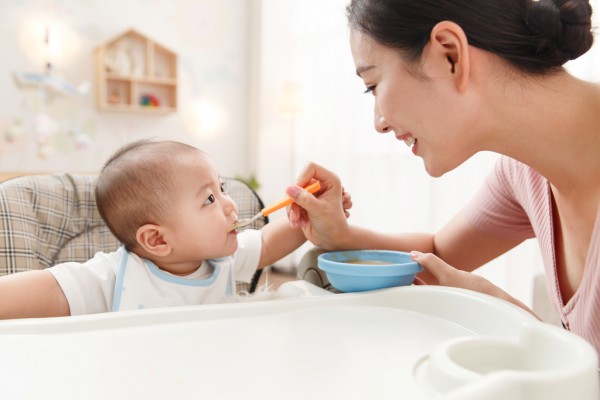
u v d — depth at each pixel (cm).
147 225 87
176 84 381
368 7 64
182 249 89
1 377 44
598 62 187
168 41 384
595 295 66
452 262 101
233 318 62
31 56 334
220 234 90
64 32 343
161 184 87
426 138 66
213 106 409
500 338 47
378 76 66
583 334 71
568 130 65
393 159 296
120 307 83
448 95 62
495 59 61
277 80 406
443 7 59
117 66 358
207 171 91
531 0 62
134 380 44
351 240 92
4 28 325
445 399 35
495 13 60
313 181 90
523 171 86
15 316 74
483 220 97
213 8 403
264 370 46
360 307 67
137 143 97
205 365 47
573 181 70
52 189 109
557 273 80
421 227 280
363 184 319
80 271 83
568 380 37
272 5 400
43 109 339
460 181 255
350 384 43
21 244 100
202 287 91
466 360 45
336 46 338
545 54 61
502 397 36
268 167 409
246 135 427
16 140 332
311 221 91
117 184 89
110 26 360
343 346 53
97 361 48
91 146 356
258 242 103
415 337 56
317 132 361
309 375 45
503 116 64
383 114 67
